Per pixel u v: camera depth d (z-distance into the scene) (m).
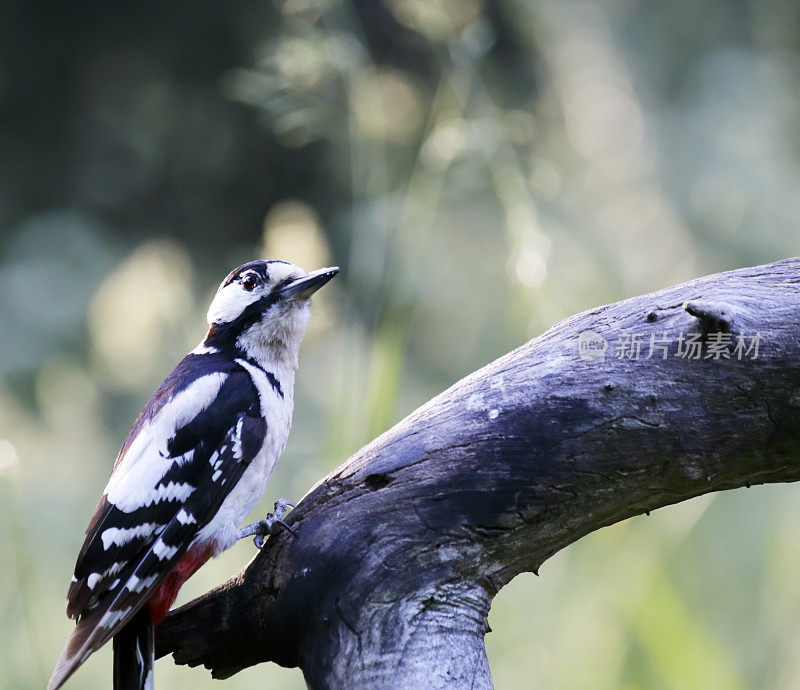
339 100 7.03
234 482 6.85
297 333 6.90
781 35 11.00
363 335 6.99
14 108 9.27
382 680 6.75
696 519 6.99
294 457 7.00
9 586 7.01
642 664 6.95
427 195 7.00
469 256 7.80
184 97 9.09
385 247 7.00
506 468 6.77
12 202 9.29
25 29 9.09
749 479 6.77
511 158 6.98
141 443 6.85
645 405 6.76
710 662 6.95
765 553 7.06
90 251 8.91
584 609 6.98
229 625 6.79
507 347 7.32
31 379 8.41
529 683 6.96
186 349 7.09
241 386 6.87
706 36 11.02
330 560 6.77
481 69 8.15
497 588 6.78
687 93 10.71
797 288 6.75
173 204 9.34
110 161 9.39
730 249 9.34
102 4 9.05
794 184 9.70
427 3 6.98
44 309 8.55
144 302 7.09
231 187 9.12
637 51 10.80
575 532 6.77
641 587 6.96
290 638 6.78
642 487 6.77
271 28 8.81
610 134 9.67
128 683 6.80
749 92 10.55
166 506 6.84
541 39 8.98
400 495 6.77
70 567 7.34
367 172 7.02
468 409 6.77
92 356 8.48
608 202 8.98
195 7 8.85
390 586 6.76
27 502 7.38
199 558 6.84
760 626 7.02
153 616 6.82
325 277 6.90
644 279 8.12
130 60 9.22
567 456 6.76
